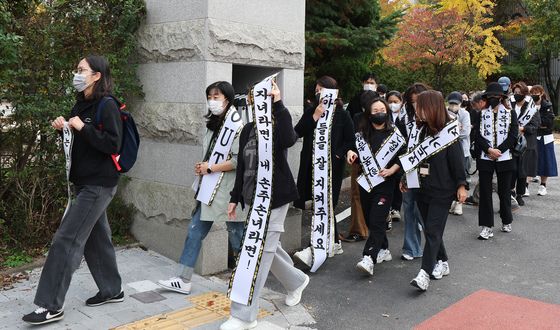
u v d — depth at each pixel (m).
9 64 5.21
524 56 26.31
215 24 5.28
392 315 4.54
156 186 5.86
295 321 4.38
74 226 4.11
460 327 4.29
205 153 4.89
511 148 6.68
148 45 5.81
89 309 4.43
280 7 5.89
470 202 8.80
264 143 4.09
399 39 17.62
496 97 6.61
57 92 5.54
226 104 4.69
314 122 5.71
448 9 18.17
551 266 5.76
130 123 4.29
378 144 5.49
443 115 5.00
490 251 6.30
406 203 5.97
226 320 4.29
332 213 5.63
